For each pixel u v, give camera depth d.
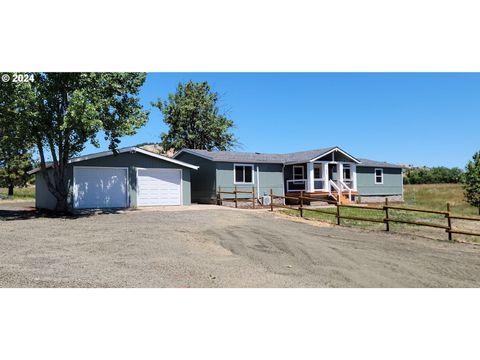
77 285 6.88
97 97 17.44
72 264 8.23
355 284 7.49
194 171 26.44
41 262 8.34
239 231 12.72
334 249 10.38
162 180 22.45
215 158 24.22
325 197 26.80
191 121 42.69
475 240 12.12
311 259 9.33
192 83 42.81
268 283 7.40
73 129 17.59
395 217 18.27
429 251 10.38
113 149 18.69
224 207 21.89
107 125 17.97
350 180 27.75
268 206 23.61
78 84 17.56
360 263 9.02
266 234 12.30
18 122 17.20
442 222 16.83
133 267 8.11
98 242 10.68
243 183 25.14
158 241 10.88
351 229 14.01
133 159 21.50
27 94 16.41
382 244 11.24
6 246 10.05
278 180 26.67
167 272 7.84
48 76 17.45
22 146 18.69
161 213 17.95
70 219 16.03
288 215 17.77
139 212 18.53
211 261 8.89
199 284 7.18
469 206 26.09
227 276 7.75
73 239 11.12
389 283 7.59
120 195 21.06
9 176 36.88
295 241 11.30
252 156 27.06
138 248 9.93
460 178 23.72
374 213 19.80
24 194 40.78
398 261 9.23
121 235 11.80
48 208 22.27
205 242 11.04
